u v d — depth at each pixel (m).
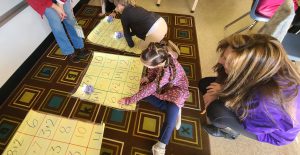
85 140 1.26
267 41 0.79
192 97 1.60
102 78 1.65
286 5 1.25
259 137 1.08
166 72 1.21
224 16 2.60
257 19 1.79
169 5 2.68
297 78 0.80
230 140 1.37
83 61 1.80
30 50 1.71
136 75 1.69
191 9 2.65
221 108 1.12
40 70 1.70
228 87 0.94
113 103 1.48
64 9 1.58
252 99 0.88
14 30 1.52
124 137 1.32
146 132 1.36
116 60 1.80
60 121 1.34
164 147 1.21
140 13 1.60
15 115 1.39
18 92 1.52
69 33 1.75
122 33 2.07
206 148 1.32
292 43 1.57
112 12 2.35
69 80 1.64
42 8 1.39
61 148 1.21
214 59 1.96
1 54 1.44
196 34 2.25
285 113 0.83
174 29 2.29
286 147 1.37
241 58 0.80
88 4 2.53
